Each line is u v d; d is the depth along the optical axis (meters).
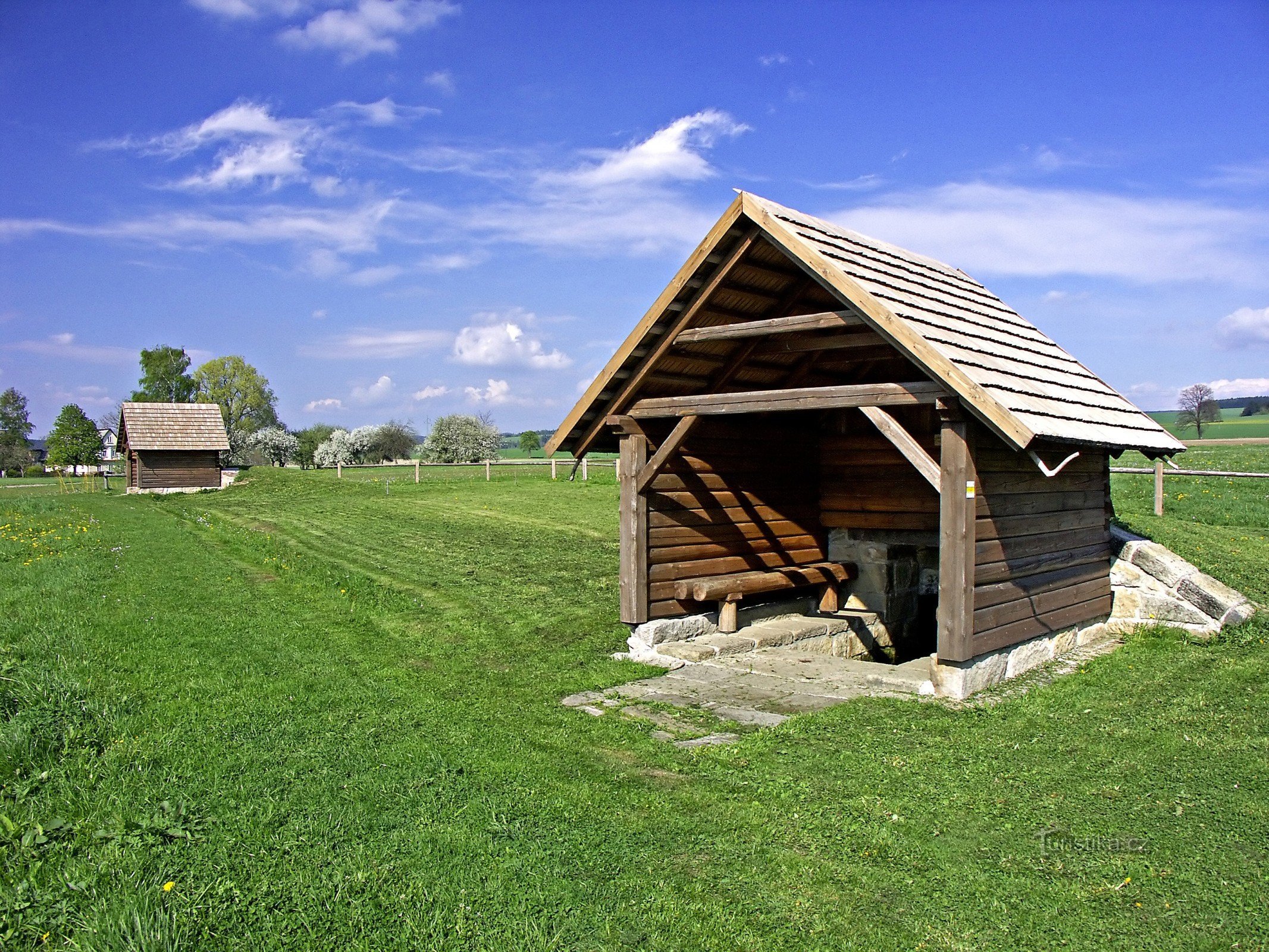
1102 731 6.84
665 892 4.41
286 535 21.11
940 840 4.97
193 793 5.60
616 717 7.56
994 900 4.29
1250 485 22.09
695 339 9.00
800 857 4.79
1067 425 7.84
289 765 6.14
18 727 6.34
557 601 12.77
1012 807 5.37
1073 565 9.98
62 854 4.75
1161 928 4.00
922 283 9.52
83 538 20.80
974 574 7.80
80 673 8.32
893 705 7.66
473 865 4.67
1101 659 9.45
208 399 98.75
